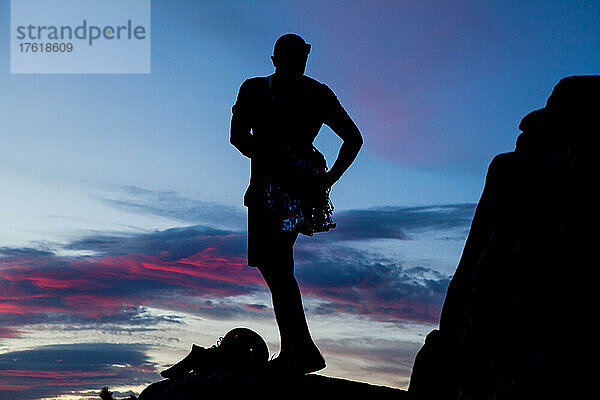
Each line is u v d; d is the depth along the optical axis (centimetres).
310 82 449
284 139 437
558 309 302
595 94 346
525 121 388
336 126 447
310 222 435
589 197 308
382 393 390
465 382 347
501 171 380
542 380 295
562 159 334
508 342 322
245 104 445
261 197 439
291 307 432
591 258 299
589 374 284
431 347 406
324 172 441
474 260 380
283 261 437
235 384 372
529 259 326
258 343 423
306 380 401
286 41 446
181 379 392
